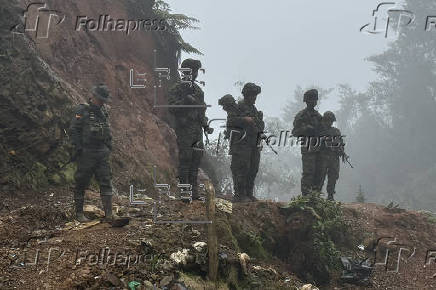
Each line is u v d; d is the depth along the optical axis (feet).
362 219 37.91
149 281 18.03
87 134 22.85
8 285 15.89
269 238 30.04
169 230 22.82
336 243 33.22
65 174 28.91
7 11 29.78
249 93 33.78
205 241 23.15
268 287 22.54
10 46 29.19
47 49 37.81
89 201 27.02
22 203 24.81
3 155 26.14
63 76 37.93
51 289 16.03
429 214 40.57
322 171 38.01
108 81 42.24
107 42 45.21
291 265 29.86
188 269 19.83
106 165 23.48
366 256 33.17
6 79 27.94
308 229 30.86
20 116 27.76
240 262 21.90
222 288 20.01
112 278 17.30
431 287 30.40
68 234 21.03
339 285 29.37
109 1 46.68
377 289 29.63
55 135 29.55
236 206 30.73
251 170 34.63
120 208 26.14
